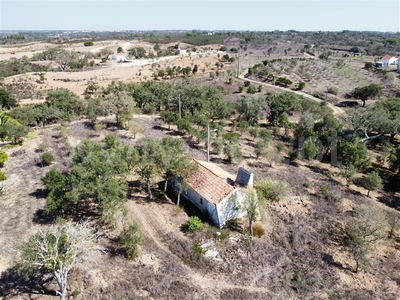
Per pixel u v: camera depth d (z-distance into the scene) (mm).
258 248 26141
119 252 25188
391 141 55938
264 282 22906
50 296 21094
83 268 22594
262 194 31547
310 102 70000
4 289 21578
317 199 34312
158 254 25062
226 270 23844
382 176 42969
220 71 122250
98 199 26234
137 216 29953
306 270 24328
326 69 123000
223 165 41219
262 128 59094
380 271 24984
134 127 50375
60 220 23828
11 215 29625
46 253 19797
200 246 25922
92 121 57531
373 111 51062
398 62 127812
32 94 98750
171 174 31812
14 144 46906
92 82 111625
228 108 63906
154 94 71250
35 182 35938
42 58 172000
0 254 24594
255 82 104688
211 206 29203
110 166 28359
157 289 21578
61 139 49219
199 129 54219
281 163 44094
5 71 127625
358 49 188125
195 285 22281
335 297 22016
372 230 27672
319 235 28453
